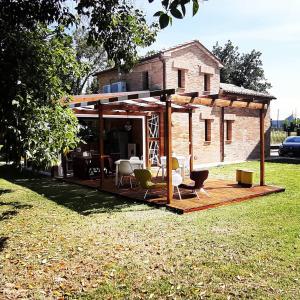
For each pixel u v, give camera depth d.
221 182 12.91
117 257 5.68
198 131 19.59
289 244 6.11
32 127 6.03
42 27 6.48
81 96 14.65
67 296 4.44
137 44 8.24
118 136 19.03
